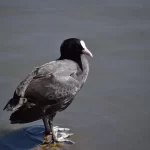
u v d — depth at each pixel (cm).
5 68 1434
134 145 1062
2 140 1106
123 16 1825
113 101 1257
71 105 1247
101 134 1114
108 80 1365
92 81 1361
